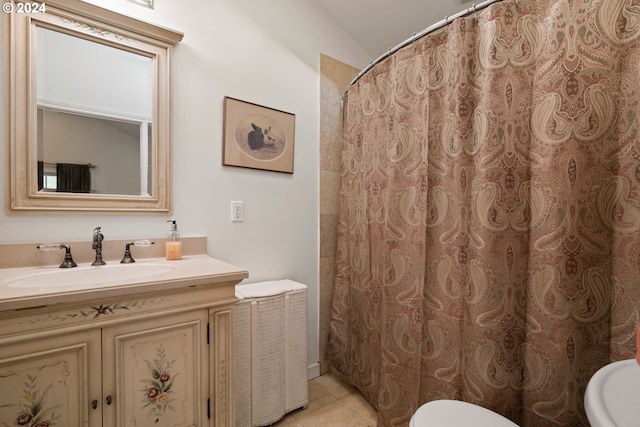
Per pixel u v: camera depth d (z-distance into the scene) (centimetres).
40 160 114
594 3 86
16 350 78
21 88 110
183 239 145
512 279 103
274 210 180
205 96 153
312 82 196
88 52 123
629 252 81
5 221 109
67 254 115
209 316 108
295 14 186
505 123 103
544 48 96
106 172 128
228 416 113
